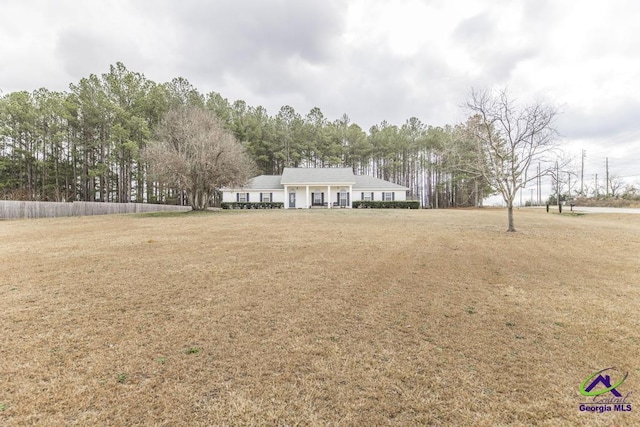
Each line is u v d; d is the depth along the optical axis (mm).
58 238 9398
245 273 5477
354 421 1954
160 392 2207
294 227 12688
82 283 4801
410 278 5273
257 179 35688
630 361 2697
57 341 2934
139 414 1984
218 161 21031
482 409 2074
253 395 2197
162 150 20219
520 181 12930
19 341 2920
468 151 20141
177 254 7047
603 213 22422
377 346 2928
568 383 2371
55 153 32344
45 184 32656
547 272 5766
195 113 24328
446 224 14484
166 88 33531
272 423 1931
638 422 1959
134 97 30609
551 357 2752
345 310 3824
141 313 3654
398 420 1969
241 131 38188
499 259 6852
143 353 2738
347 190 33688
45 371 2432
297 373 2473
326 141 44031
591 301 4227
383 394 2225
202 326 3316
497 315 3713
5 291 4398
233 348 2855
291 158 44375
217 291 4480
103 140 30156
